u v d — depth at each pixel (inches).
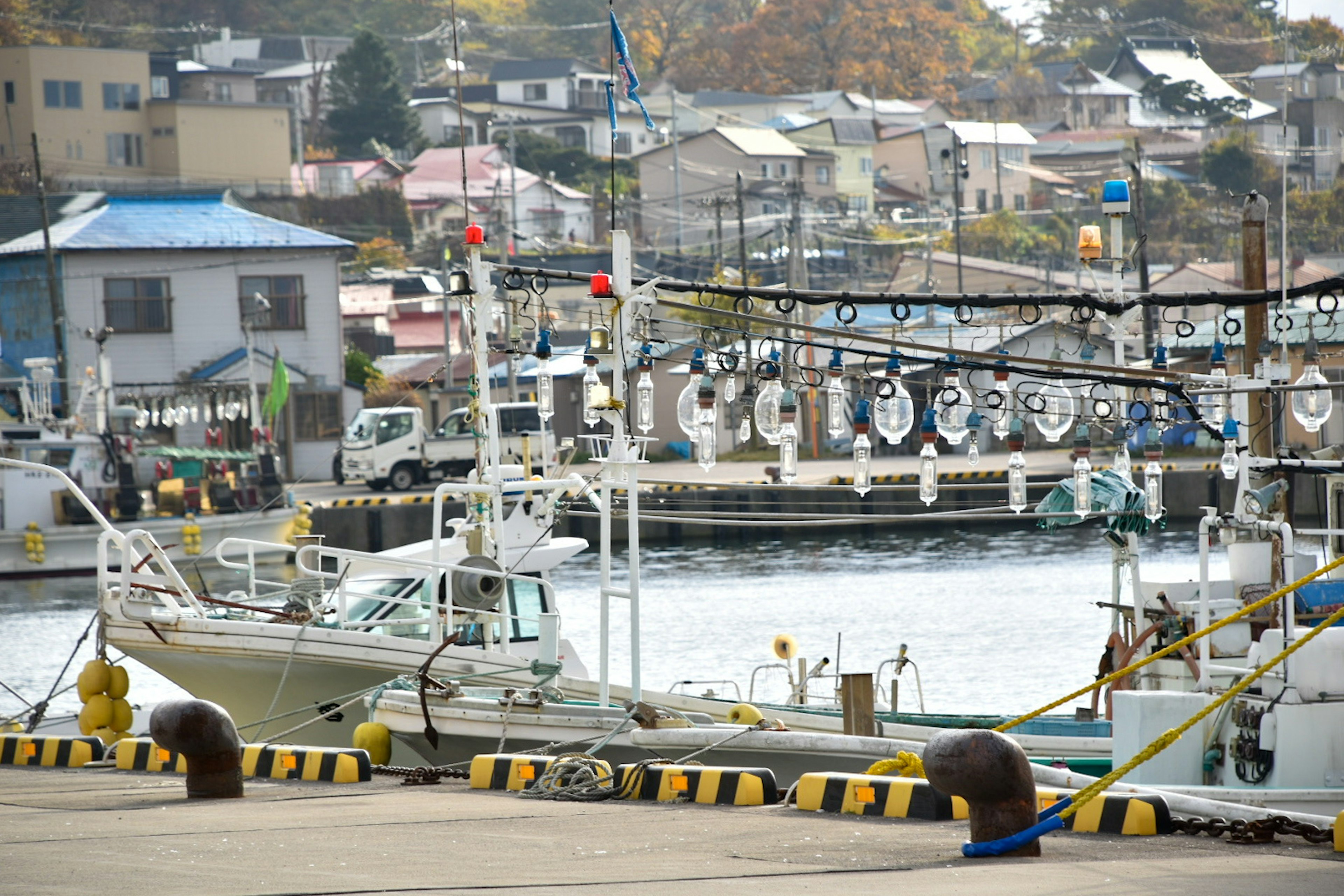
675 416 5324.8
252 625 1348.4
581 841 730.8
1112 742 1171.9
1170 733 678.5
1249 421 1305.4
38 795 979.3
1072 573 3508.9
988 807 669.9
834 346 1065.5
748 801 874.8
